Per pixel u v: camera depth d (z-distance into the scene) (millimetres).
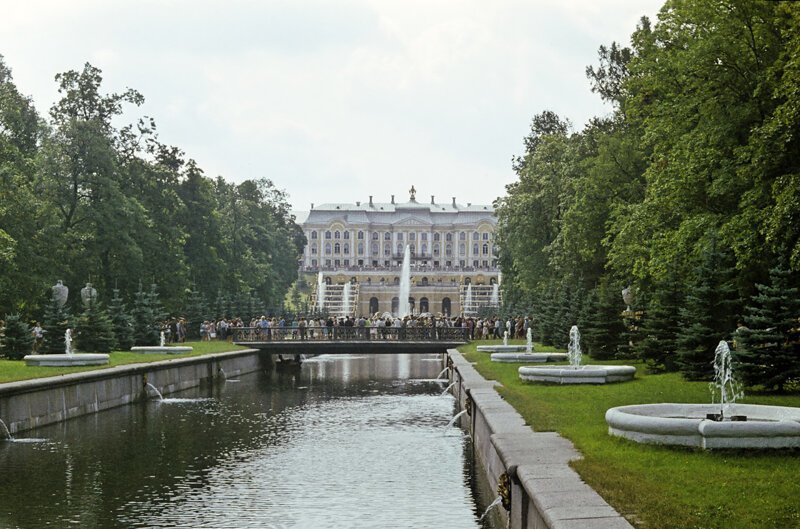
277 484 22797
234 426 33719
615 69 63750
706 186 32125
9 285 52219
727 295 29391
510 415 22219
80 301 63250
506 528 16953
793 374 24766
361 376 62406
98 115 69125
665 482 13297
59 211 64062
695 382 29266
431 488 22234
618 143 51812
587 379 30094
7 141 56656
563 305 56156
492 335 78812
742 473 13844
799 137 25266
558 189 68125
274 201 144625
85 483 22906
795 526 11062
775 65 26469
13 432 29844
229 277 93688
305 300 173750
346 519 19047
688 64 31641
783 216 23859
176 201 76438
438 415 37594
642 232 38375
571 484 13422
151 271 70812
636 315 42094
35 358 38156
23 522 18922
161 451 27797
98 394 36938
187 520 19047
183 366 48469
